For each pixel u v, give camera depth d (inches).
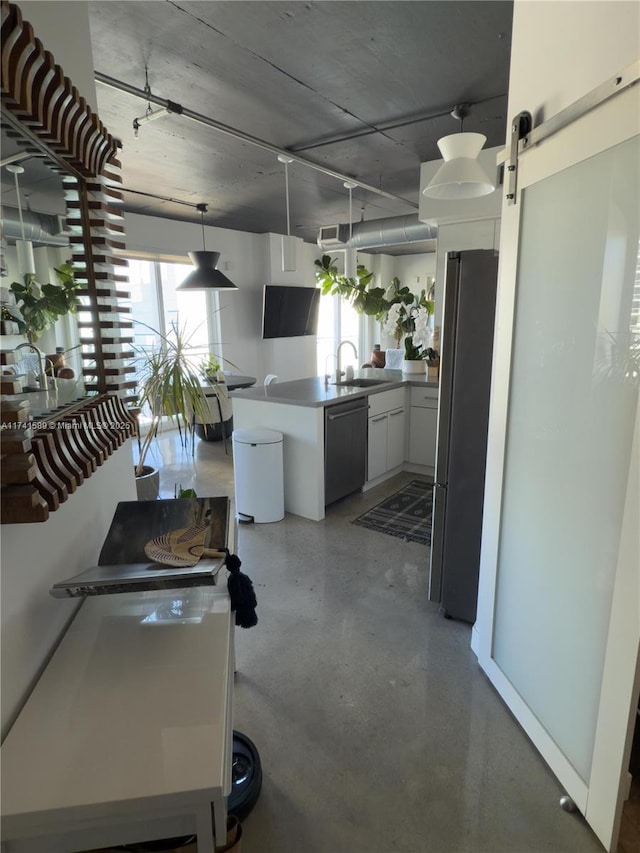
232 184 192.4
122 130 138.5
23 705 38.4
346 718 69.7
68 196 53.9
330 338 364.5
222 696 38.7
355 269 301.7
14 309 41.7
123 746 34.3
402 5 83.9
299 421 136.9
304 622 92.1
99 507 60.9
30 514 33.6
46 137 43.8
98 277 59.3
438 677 77.9
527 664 66.7
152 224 237.1
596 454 51.9
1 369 36.8
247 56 100.1
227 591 53.2
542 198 59.2
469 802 57.4
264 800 57.6
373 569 112.0
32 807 30.5
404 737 66.5
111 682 40.1
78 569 52.9
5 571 36.8
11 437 34.0
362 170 180.9
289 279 306.3
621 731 48.3
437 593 94.8
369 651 84.0
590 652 53.9
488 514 74.9
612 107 46.5
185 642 44.9
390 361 232.4
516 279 64.9
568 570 57.3
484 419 83.4
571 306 54.9
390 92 117.6
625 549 46.4
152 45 95.5
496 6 84.2
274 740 65.9
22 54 34.0
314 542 125.7
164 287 250.2
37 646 41.7
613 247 48.3
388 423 168.7
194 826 32.9
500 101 123.1
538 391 61.8
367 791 58.8
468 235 171.3
